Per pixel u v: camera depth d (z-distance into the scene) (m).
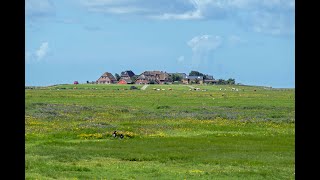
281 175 35.88
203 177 34.91
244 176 35.34
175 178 34.38
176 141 58.28
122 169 38.31
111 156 45.72
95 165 40.03
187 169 39.00
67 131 65.00
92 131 64.69
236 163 42.19
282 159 44.53
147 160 43.88
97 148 51.09
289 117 94.94
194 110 116.75
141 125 76.94
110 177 34.66
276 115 100.38
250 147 53.31
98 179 33.81
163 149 50.94
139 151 49.12
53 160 42.28
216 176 35.34
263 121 86.19
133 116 97.81
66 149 49.56
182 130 71.38
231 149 51.47
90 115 97.50
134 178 34.41
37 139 57.88
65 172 36.19
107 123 78.19
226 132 70.06
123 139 59.94
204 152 48.88
